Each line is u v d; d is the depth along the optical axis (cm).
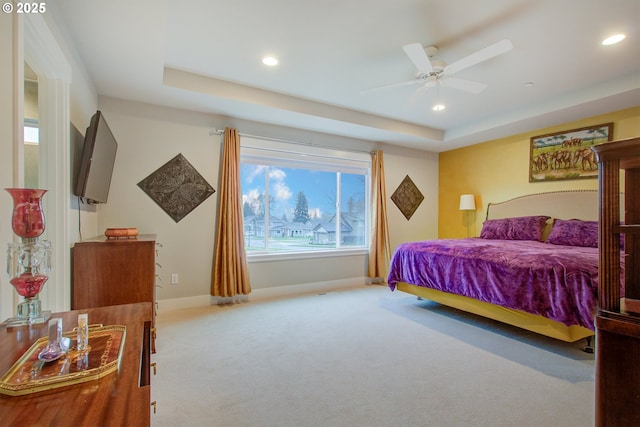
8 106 126
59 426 60
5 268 123
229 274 382
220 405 180
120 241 234
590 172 400
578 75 316
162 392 193
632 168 97
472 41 256
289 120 410
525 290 261
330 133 472
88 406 67
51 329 88
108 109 333
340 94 368
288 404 182
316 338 281
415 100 387
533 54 275
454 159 575
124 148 342
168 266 365
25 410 65
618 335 91
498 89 351
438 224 602
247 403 183
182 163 371
